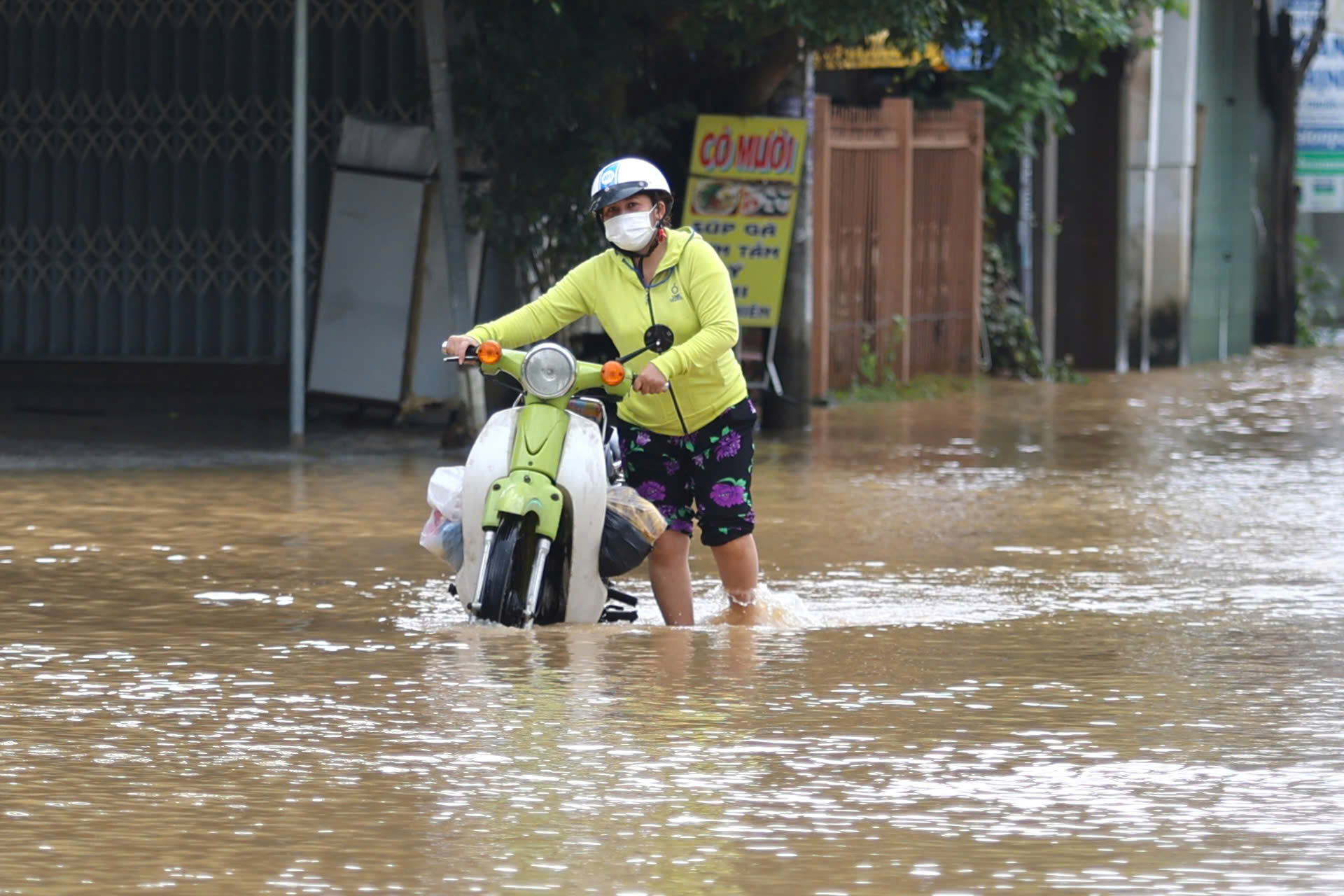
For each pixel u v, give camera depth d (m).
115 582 26.64
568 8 45.16
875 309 62.44
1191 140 77.12
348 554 29.44
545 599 23.56
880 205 62.22
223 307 53.97
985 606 25.81
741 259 49.56
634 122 46.84
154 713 18.55
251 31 53.28
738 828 14.99
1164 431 51.50
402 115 51.91
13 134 54.47
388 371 46.34
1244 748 17.56
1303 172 97.88
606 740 17.64
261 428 46.78
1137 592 27.00
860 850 14.46
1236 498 37.91
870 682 20.34
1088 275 75.50
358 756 17.00
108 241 54.38
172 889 13.46
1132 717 18.78
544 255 47.50
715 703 19.19
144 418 48.16
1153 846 14.59
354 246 46.53
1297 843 14.70
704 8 43.59
